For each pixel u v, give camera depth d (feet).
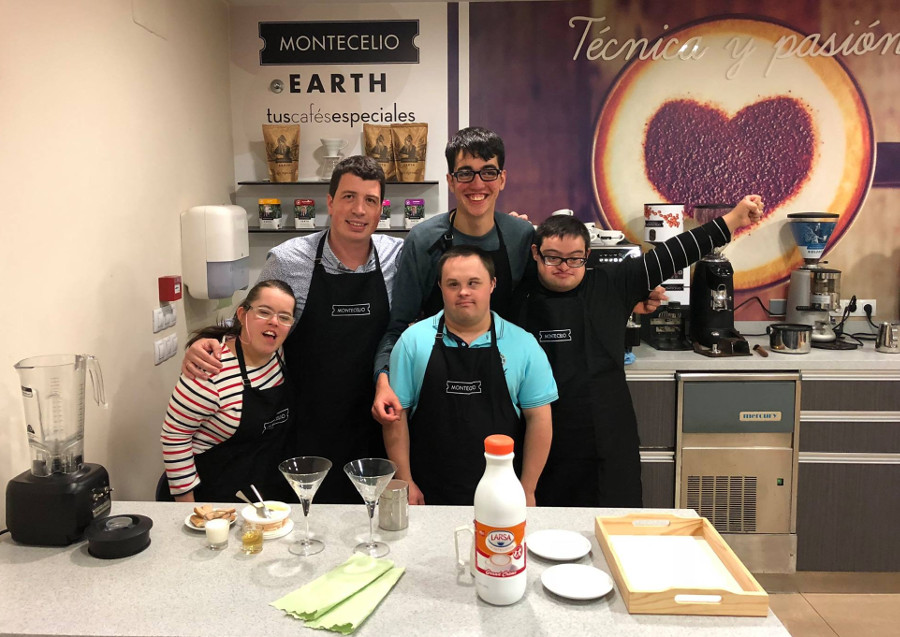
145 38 8.80
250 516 5.24
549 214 12.01
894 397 9.98
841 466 10.12
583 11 11.56
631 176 11.85
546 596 4.35
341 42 11.84
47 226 6.70
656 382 10.12
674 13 11.46
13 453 6.12
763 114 11.53
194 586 4.46
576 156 11.87
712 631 3.97
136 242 8.57
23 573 4.66
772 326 10.60
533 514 5.58
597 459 8.00
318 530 5.29
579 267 7.64
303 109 12.01
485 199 7.39
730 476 10.21
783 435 10.11
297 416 8.30
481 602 4.28
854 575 10.32
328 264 8.07
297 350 8.23
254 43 11.90
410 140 11.48
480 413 6.76
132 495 8.48
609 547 4.69
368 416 8.39
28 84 6.40
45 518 5.02
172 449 6.56
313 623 4.01
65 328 7.02
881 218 11.58
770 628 4.00
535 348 6.92
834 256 11.73
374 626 4.03
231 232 9.95
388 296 8.30
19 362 5.76
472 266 6.37
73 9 7.14
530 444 6.99
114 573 4.64
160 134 9.25
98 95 7.64
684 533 5.09
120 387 8.17
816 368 9.96
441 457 6.85
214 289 9.98
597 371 7.95
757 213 8.05
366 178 7.59
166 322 9.41
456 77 11.84
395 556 4.86
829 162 11.53
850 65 11.32
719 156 11.70
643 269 8.08
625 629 3.99
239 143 12.13
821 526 10.26
